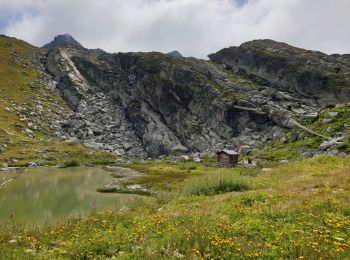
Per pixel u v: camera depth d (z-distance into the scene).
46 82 186.25
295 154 85.06
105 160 111.81
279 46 167.50
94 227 19.69
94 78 189.25
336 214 17.27
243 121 132.88
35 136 128.75
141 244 14.37
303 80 142.25
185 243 13.65
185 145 143.50
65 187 59.28
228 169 74.38
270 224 16.23
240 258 11.98
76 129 144.75
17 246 15.84
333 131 87.94
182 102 152.12
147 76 165.00
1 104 142.12
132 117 163.12
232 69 170.25
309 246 12.23
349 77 135.75
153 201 34.47
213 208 22.94
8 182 65.44
